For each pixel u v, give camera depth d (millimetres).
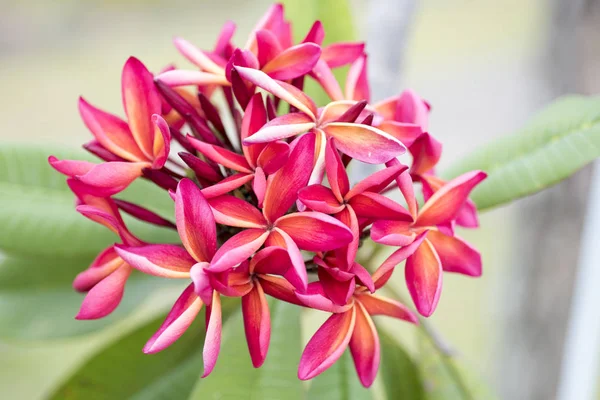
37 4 2004
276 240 485
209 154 498
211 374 580
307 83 652
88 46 1853
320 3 667
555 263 884
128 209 543
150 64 1751
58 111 1647
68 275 654
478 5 1818
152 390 628
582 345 870
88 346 1329
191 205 481
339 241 478
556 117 609
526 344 935
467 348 1255
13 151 626
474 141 1511
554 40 822
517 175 602
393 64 668
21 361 1322
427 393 651
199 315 632
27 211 618
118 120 535
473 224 554
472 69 1655
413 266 514
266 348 490
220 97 930
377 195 491
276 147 491
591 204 838
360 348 513
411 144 528
